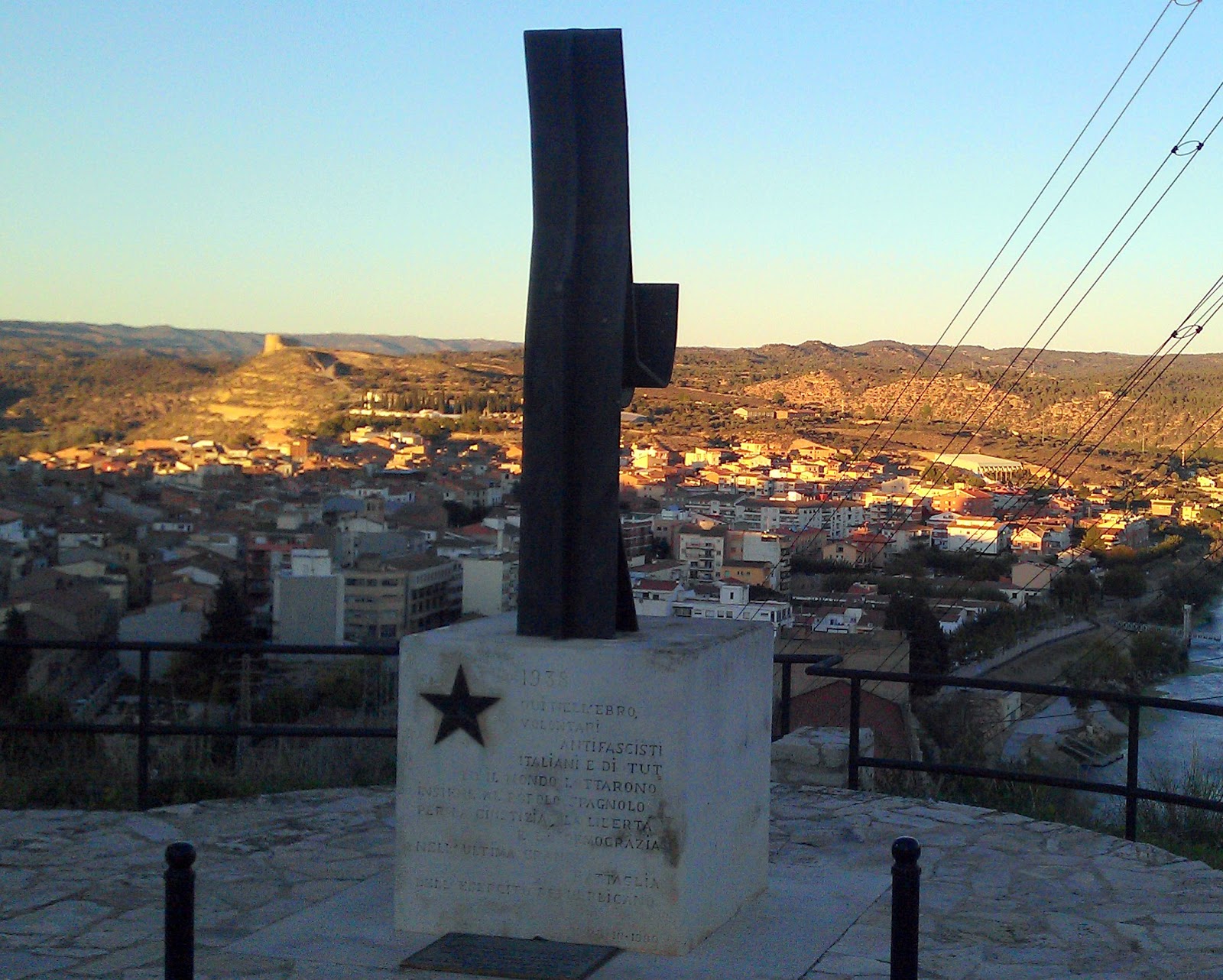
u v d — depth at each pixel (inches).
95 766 322.0
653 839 186.1
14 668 661.3
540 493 197.5
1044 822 268.2
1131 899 219.0
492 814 192.2
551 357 196.7
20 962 183.3
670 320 209.9
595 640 196.5
